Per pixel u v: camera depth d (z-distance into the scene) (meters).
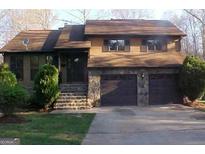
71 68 31.03
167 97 28.20
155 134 15.62
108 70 27.75
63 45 29.44
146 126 17.92
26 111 25.08
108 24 32.56
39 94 25.50
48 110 25.69
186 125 18.09
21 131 16.41
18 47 31.47
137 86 27.95
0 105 20.05
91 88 27.58
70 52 29.86
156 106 27.12
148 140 14.19
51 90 25.48
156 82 28.11
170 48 30.52
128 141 13.97
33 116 22.23
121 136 15.16
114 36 30.05
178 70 28.11
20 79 31.47
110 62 28.23
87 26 31.72
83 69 30.95
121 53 30.08
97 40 30.16
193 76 26.86
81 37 31.39
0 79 25.06
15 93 20.05
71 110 25.53
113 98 27.78
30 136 14.99
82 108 26.23
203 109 25.14
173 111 24.03
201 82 26.81
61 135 15.33
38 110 25.58
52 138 14.54
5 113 20.48
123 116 21.75
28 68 31.47
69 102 26.41
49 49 31.09
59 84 28.53
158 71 28.02
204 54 48.97
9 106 20.19
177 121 19.53
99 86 27.70
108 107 26.95
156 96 28.09
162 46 30.53
